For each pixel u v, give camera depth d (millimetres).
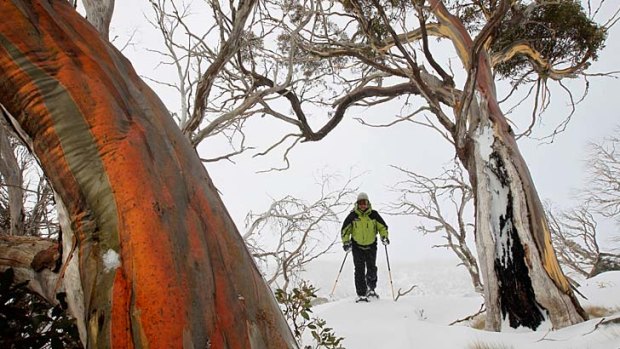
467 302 14078
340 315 10180
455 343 8219
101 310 1940
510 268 10539
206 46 8906
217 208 2607
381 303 11188
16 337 2604
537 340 8023
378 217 11898
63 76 2297
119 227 2057
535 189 11227
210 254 2326
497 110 11734
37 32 2389
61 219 2309
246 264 2584
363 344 8414
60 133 2193
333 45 13406
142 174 2180
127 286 1962
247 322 2354
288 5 10344
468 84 10742
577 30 14484
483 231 11039
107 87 2395
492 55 14438
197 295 2086
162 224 2111
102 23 5609
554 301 9953
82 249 2082
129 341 1879
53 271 2773
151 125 2502
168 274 2006
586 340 7168
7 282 2684
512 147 11359
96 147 2189
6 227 8141
